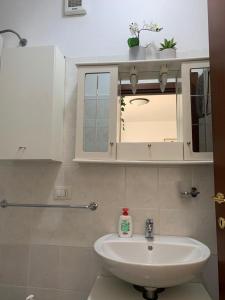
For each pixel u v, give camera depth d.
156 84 1.53
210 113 1.38
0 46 1.56
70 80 1.61
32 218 1.52
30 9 1.74
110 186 1.48
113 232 1.44
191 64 1.39
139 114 1.51
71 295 1.43
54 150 1.41
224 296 1.06
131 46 1.51
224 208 1.05
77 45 1.65
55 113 1.43
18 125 1.40
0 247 1.52
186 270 0.97
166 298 1.12
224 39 1.06
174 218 1.41
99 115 1.45
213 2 1.17
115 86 1.43
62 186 1.52
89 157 1.39
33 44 1.69
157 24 1.59
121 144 1.40
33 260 1.49
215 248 1.36
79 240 1.46
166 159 1.36
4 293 1.48
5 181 1.57
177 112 1.49
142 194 1.45
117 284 1.25
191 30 1.56
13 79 1.44
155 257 1.25
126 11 1.64
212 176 1.41
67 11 1.67
